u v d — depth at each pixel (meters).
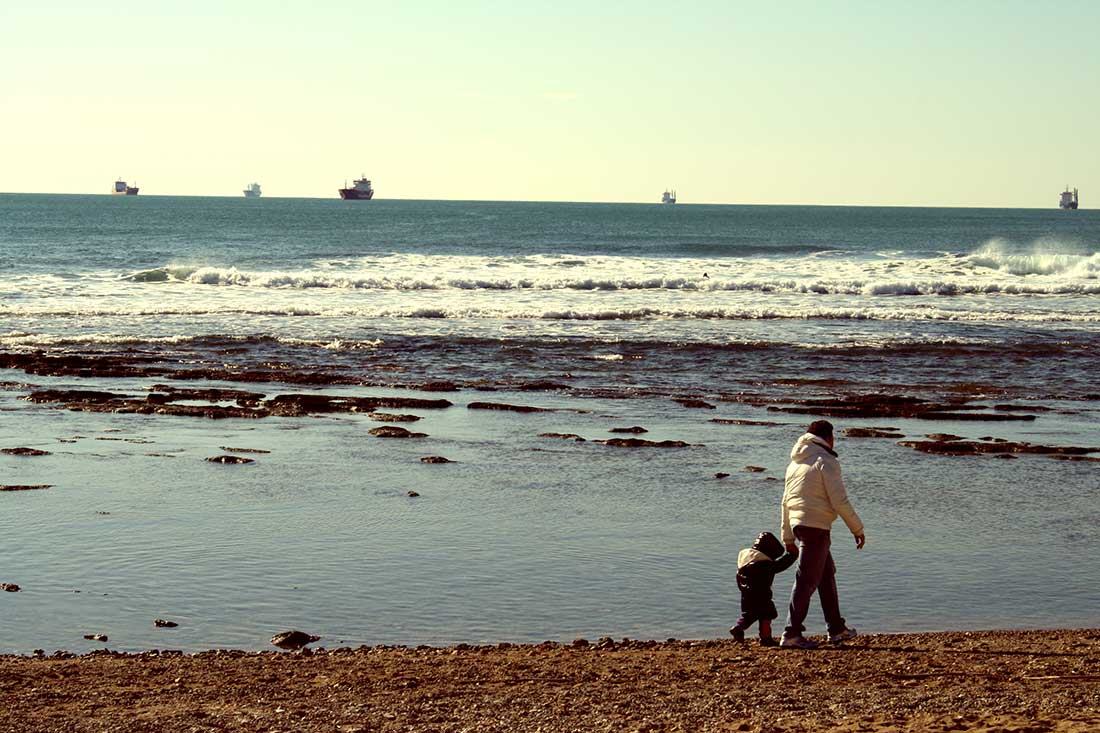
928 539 26.45
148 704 14.63
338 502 29.52
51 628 19.56
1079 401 49.66
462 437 39.47
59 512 27.92
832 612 18.69
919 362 60.38
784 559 18.88
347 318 76.12
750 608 18.73
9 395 47.22
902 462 36.00
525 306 82.31
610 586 22.47
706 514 28.64
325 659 17.44
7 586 21.78
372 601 21.36
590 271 108.25
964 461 36.22
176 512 28.16
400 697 14.91
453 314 78.50
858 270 111.25
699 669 16.64
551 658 17.48
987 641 18.64
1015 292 96.44
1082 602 21.83
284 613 20.59
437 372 55.62
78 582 22.27
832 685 15.50
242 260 120.25
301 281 95.12
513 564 23.92
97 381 51.69
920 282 98.19
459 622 20.25
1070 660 17.09
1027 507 29.89
